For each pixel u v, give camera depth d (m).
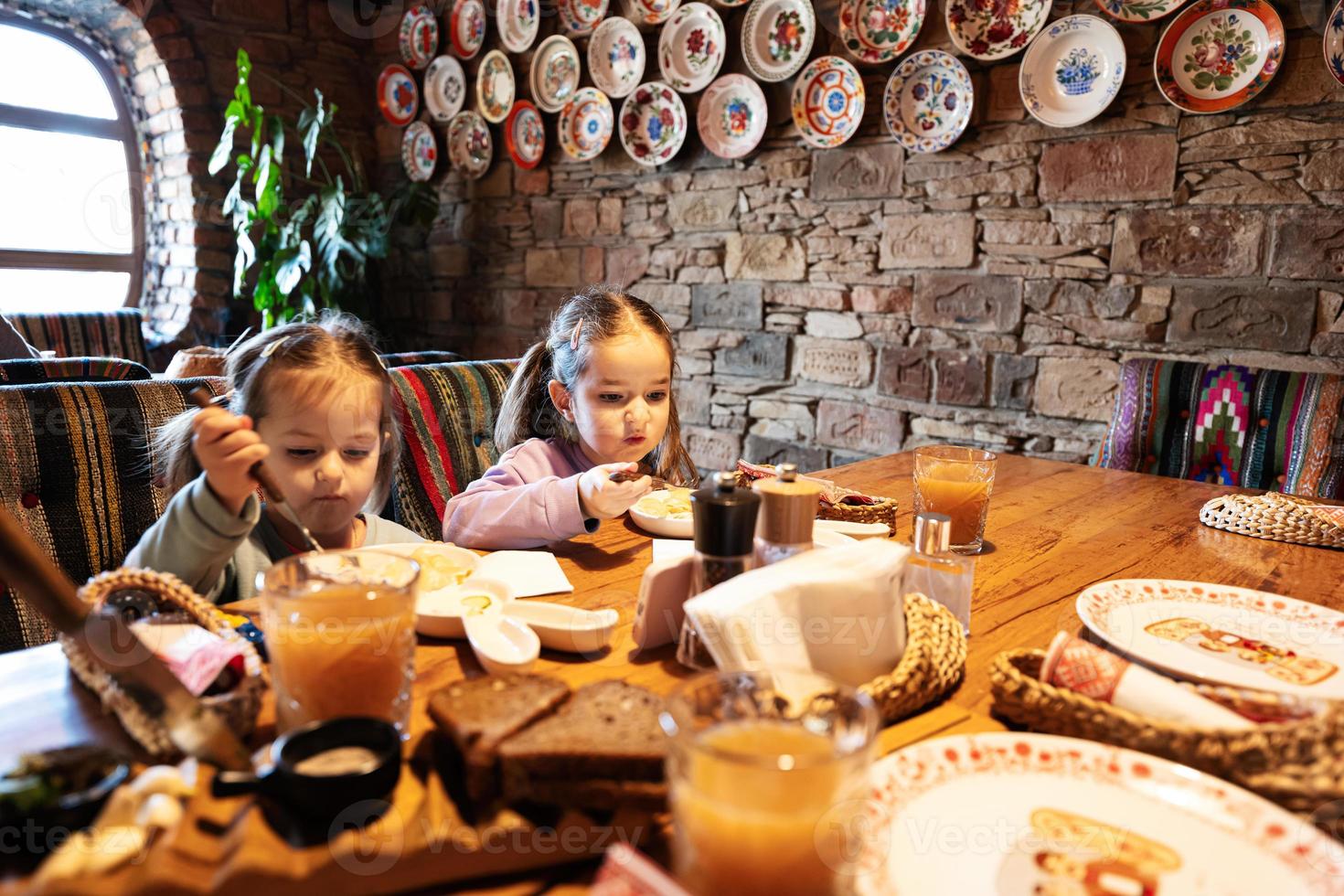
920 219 2.73
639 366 1.28
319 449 0.96
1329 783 0.45
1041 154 2.48
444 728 0.47
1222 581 0.94
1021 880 0.40
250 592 0.97
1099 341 2.45
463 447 1.63
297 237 3.69
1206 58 2.19
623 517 1.16
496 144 3.85
